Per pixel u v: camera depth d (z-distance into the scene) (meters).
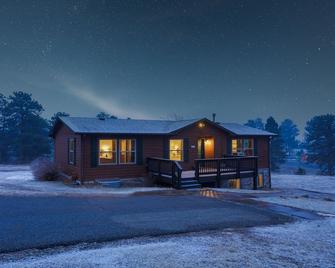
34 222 7.78
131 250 5.82
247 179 21.34
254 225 8.11
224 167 18.44
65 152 20.03
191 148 20.44
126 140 18.45
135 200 11.45
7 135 42.41
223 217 8.93
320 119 56.69
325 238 7.00
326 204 12.25
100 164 17.41
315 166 69.38
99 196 12.16
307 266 5.24
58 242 6.27
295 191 20.09
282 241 6.65
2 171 26.33
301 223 8.52
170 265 5.11
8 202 10.34
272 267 5.14
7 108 42.72
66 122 18.20
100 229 7.27
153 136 19.03
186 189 15.66
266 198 13.13
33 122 42.47
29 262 5.16
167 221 8.23
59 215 8.59
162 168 17.34
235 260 5.40
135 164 18.42
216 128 21.34
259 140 23.23
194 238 6.73
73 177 17.56
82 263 5.13
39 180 19.36
